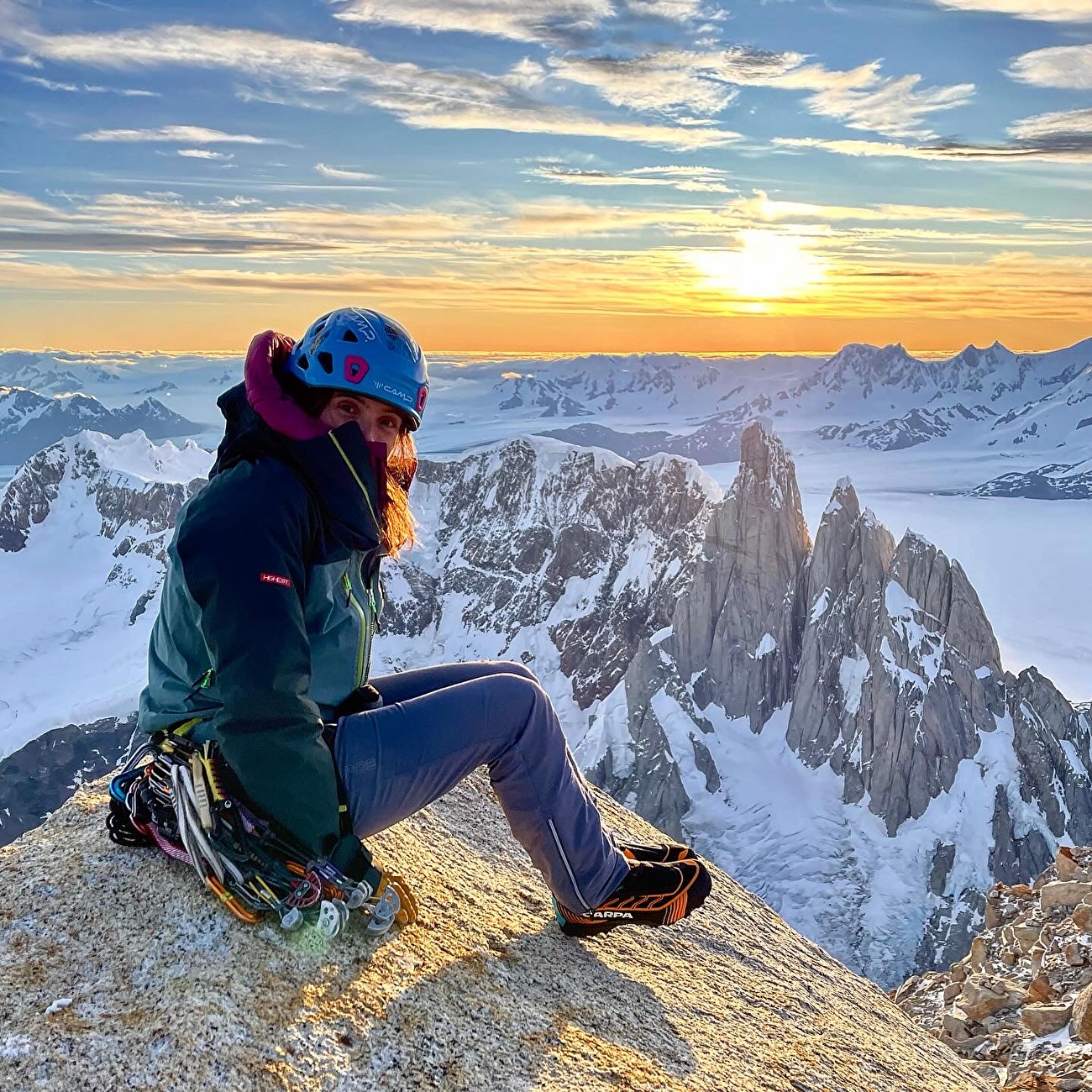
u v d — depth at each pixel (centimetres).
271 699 162
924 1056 297
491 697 198
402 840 250
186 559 164
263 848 173
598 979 228
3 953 173
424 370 187
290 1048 163
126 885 189
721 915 316
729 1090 208
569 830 211
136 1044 157
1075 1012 399
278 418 172
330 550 176
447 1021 184
